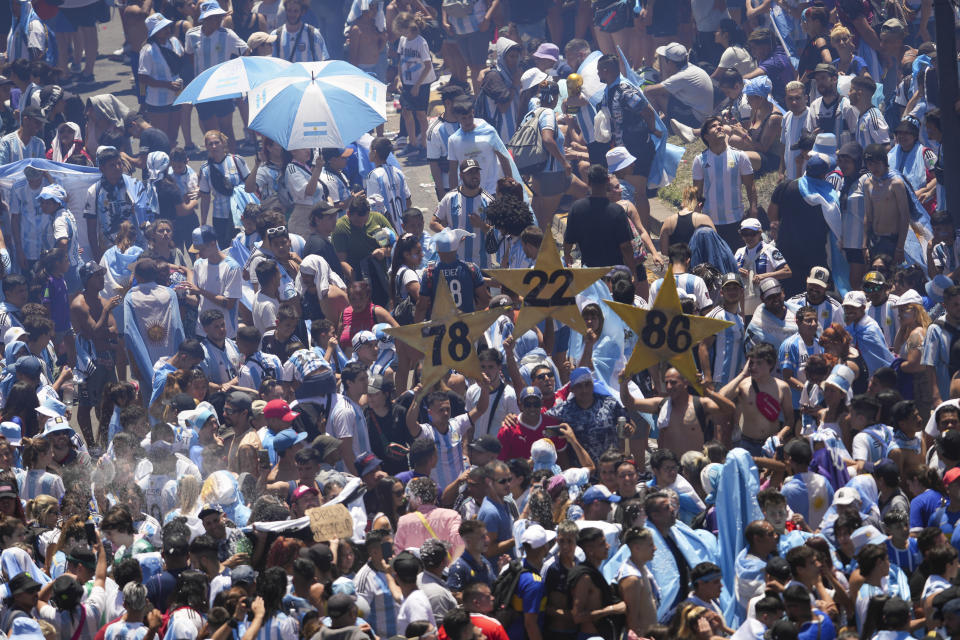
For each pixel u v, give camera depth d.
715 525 32.31
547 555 29.66
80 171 59.66
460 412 40.50
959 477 31.22
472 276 44.47
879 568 28.05
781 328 41.25
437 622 29.16
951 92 48.09
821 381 38.22
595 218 45.16
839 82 58.78
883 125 55.09
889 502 33.03
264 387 41.00
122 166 60.91
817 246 48.44
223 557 31.97
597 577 28.27
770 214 50.19
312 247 48.72
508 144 59.72
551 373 38.22
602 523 31.14
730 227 51.44
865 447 35.38
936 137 51.75
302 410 39.62
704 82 64.12
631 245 45.38
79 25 82.56
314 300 47.59
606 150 57.66
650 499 30.52
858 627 28.02
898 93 60.88
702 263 45.56
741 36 67.38
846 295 41.97
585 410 37.34
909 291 42.56
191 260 60.66
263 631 27.45
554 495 33.47
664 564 30.05
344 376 39.22
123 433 36.81
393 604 29.89
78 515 31.44
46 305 54.44
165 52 70.12
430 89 77.00
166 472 36.19
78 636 29.28
